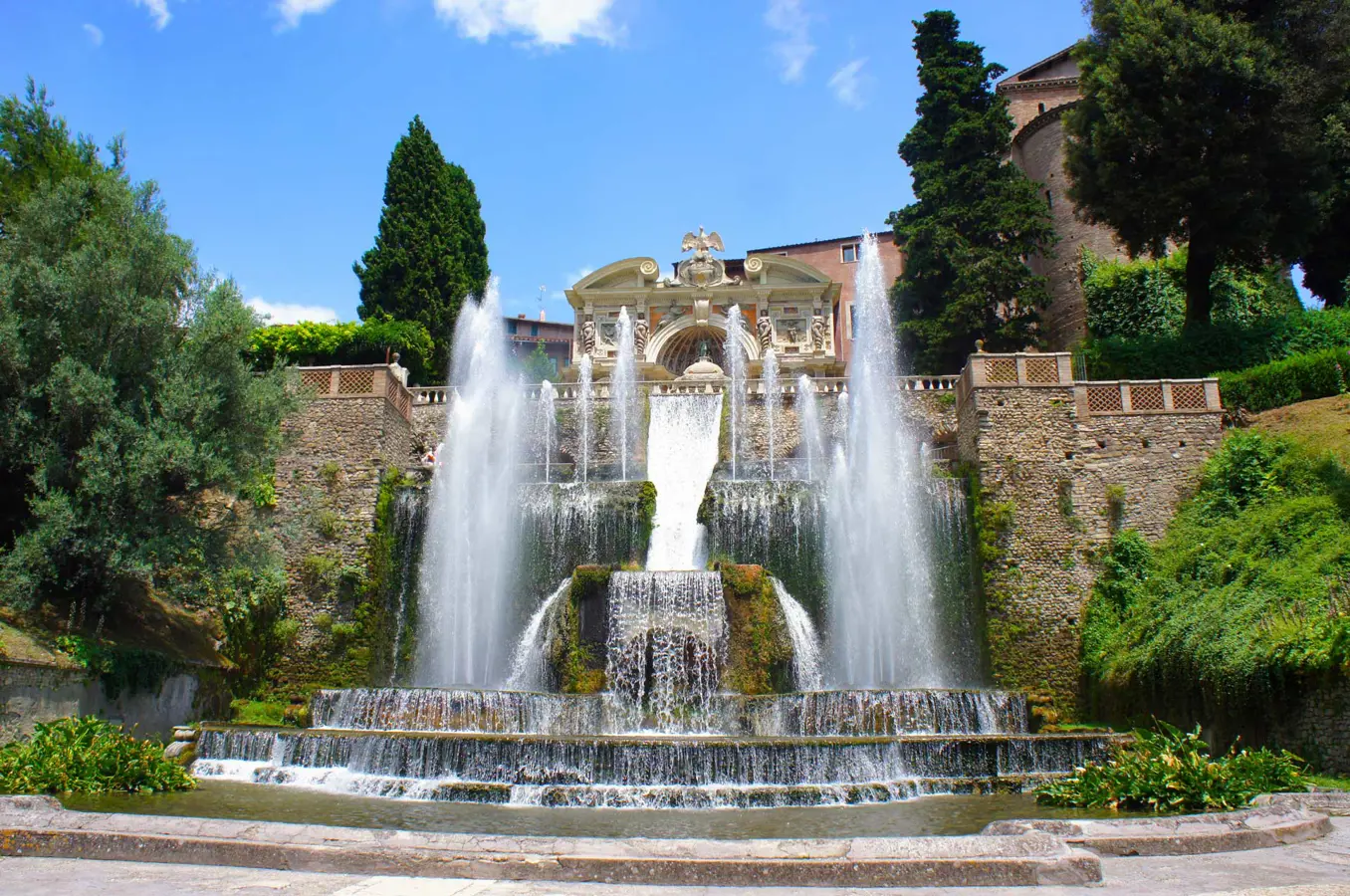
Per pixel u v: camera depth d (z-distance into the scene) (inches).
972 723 714.2
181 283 856.3
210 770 617.3
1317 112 1228.5
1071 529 954.1
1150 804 494.9
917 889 297.3
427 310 1680.6
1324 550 733.3
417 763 595.2
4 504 779.4
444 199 1764.3
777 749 583.5
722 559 955.3
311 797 541.6
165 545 745.0
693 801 528.4
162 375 791.1
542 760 585.0
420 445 1138.0
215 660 870.4
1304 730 614.5
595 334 1717.5
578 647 832.3
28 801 395.9
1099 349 1196.5
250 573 832.3
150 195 874.8
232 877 306.0
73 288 766.5
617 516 970.1
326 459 991.6
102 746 557.3
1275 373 1015.6
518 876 309.7
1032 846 320.8
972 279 1467.8
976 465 978.7
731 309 1603.1
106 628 767.7
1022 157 1785.2
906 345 1557.6
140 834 343.6
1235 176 1173.7
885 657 943.7
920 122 1635.1
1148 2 1253.7
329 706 720.3
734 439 1188.5
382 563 965.8
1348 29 1187.9
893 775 597.0
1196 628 749.3
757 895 289.1
